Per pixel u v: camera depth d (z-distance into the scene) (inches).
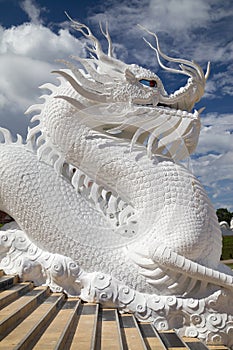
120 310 233.9
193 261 241.0
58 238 255.1
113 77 276.1
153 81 283.1
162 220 248.2
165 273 241.1
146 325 224.2
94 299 235.0
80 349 156.6
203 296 235.6
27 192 262.2
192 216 245.9
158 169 259.9
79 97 275.7
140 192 257.6
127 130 281.6
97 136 273.9
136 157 265.0
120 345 169.9
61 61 263.0
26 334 153.3
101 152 268.2
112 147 269.4
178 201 249.8
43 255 253.8
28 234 262.8
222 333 227.5
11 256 259.4
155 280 241.9
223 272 255.4
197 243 240.7
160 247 236.5
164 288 241.3
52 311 205.2
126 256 251.9
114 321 209.3
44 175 269.4
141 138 282.5
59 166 275.0
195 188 256.2
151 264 243.4
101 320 211.5
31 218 260.1
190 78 287.6
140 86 275.9
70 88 281.0
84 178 276.1
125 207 264.2
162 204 251.6
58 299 225.5
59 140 276.8
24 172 266.7
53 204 260.7
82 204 267.9
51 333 167.6
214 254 253.9
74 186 272.2
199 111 283.7
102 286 236.5
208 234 248.7
